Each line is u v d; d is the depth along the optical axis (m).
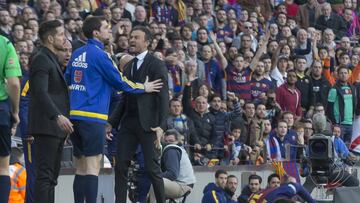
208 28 56.09
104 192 37.03
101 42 30.75
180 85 47.19
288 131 45.97
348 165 42.16
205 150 43.62
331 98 51.50
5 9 48.88
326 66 54.62
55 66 28.83
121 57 35.97
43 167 28.77
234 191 39.69
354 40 63.50
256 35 58.56
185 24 52.84
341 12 64.94
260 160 44.81
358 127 51.44
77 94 30.20
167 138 38.00
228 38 56.09
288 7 62.78
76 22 47.38
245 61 51.34
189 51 49.84
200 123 44.00
